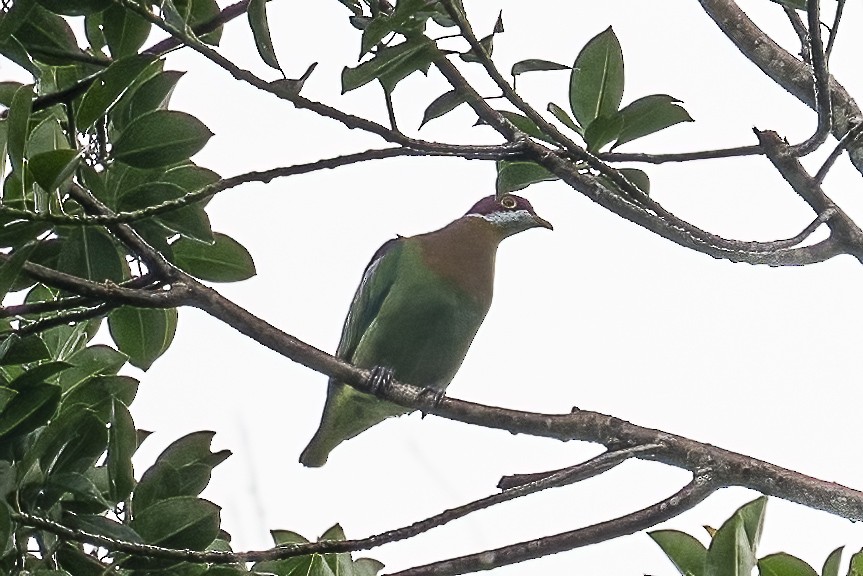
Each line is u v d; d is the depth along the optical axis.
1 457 8.62
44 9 8.71
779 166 9.28
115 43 8.73
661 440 8.78
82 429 8.70
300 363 9.02
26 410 8.50
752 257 9.20
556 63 9.03
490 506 8.45
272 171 8.54
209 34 9.31
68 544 8.51
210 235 8.85
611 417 8.92
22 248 7.75
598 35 9.43
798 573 8.55
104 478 9.21
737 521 7.93
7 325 9.40
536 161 9.04
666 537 8.41
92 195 8.73
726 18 9.94
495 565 8.56
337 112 8.61
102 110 8.50
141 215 8.44
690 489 8.62
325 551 8.33
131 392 9.25
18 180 8.34
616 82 9.52
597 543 8.59
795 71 9.74
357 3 9.48
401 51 8.59
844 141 9.11
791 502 8.62
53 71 9.22
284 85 8.54
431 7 8.68
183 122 8.70
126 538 8.40
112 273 8.72
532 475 8.73
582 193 9.12
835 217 9.32
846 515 8.55
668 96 9.07
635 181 9.69
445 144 8.78
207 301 8.66
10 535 8.00
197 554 8.33
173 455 9.22
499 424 9.12
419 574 8.56
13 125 7.84
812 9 8.33
